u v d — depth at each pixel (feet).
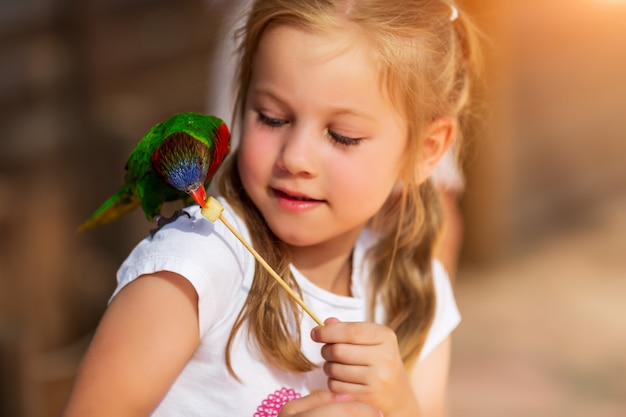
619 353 10.78
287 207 4.20
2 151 12.60
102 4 11.85
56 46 13.99
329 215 4.22
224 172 4.37
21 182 12.19
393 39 4.20
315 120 4.15
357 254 4.54
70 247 10.80
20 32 14.73
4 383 6.25
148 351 4.00
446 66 4.42
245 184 4.24
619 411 9.39
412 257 4.60
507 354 10.84
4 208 10.84
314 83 4.13
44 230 10.94
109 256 10.39
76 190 11.14
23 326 6.54
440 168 5.29
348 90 4.14
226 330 4.16
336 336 4.10
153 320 4.01
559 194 15.85
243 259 4.21
